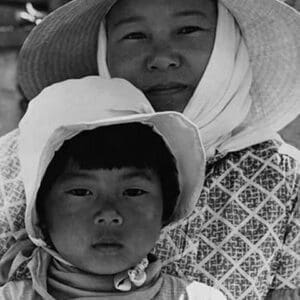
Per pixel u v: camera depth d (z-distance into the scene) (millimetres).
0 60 7508
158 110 3080
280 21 3117
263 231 2990
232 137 3115
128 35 3051
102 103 2727
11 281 2807
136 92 2809
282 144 3217
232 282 2945
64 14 3062
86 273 2697
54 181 2682
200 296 2762
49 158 2633
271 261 3008
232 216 2998
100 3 3049
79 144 2670
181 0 3000
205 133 3072
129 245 2650
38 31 3109
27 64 3213
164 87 3037
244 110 3143
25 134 2734
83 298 2664
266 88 3209
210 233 2992
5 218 2947
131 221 2656
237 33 3146
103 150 2652
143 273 2693
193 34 3035
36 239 2742
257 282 2963
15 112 7332
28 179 2689
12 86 7387
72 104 2723
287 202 3049
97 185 2658
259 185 3043
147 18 3008
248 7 3078
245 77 3145
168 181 2811
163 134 2773
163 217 2879
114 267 2648
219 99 3076
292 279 3051
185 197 2879
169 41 3025
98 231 2635
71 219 2652
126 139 2699
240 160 3086
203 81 3043
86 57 3277
